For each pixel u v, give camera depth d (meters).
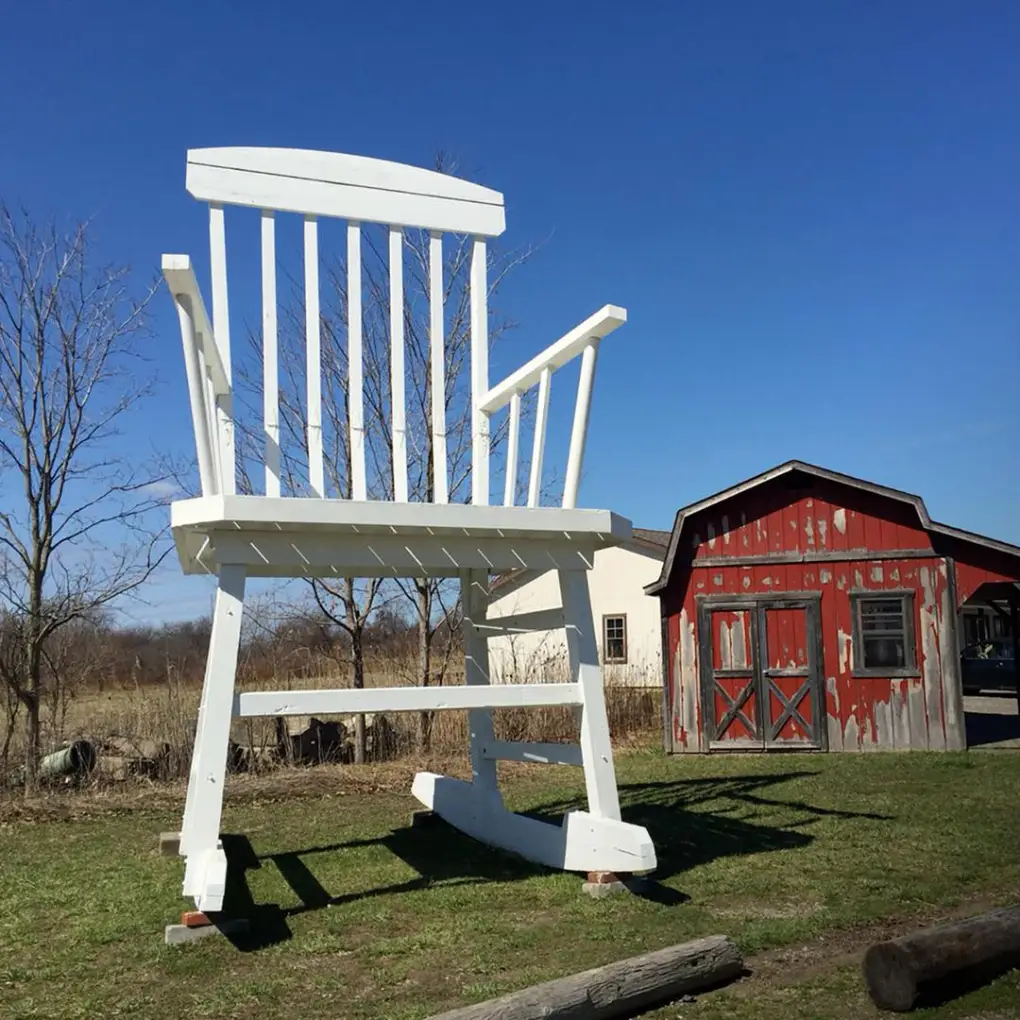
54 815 6.03
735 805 5.82
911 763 7.87
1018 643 12.71
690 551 9.72
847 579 9.30
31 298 8.06
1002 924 2.79
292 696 3.52
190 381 3.39
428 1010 2.63
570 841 4.06
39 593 7.72
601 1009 2.52
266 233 4.19
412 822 5.41
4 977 3.02
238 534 3.57
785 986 2.78
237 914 3.61
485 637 5.12
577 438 3.96
